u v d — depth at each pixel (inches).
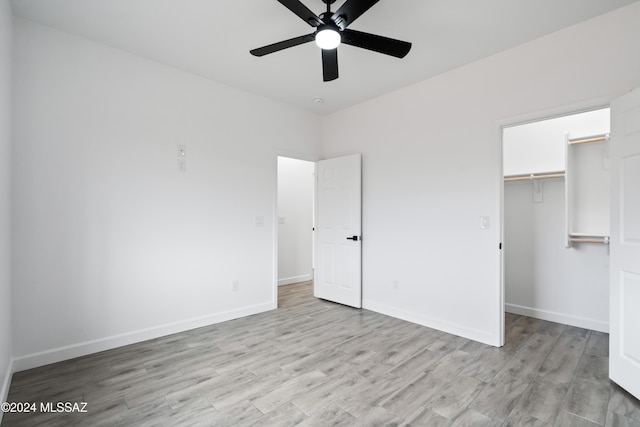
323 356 103.0
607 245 122.9
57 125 98.4
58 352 98.2
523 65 105.4
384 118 148.7
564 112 97.3
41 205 95.6
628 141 80.5
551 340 115.5
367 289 155.4
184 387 84.2
